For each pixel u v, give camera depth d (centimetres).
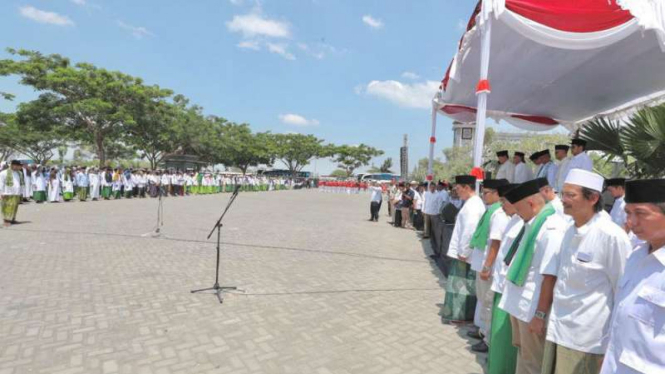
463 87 922
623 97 955
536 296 282
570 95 952
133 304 517
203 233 1123
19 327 433
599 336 227
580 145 709
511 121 1176
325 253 916
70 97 2514
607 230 225
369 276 716
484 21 543
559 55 712
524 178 931
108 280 621
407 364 380
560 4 535
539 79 846
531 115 1182
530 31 549
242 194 3525
